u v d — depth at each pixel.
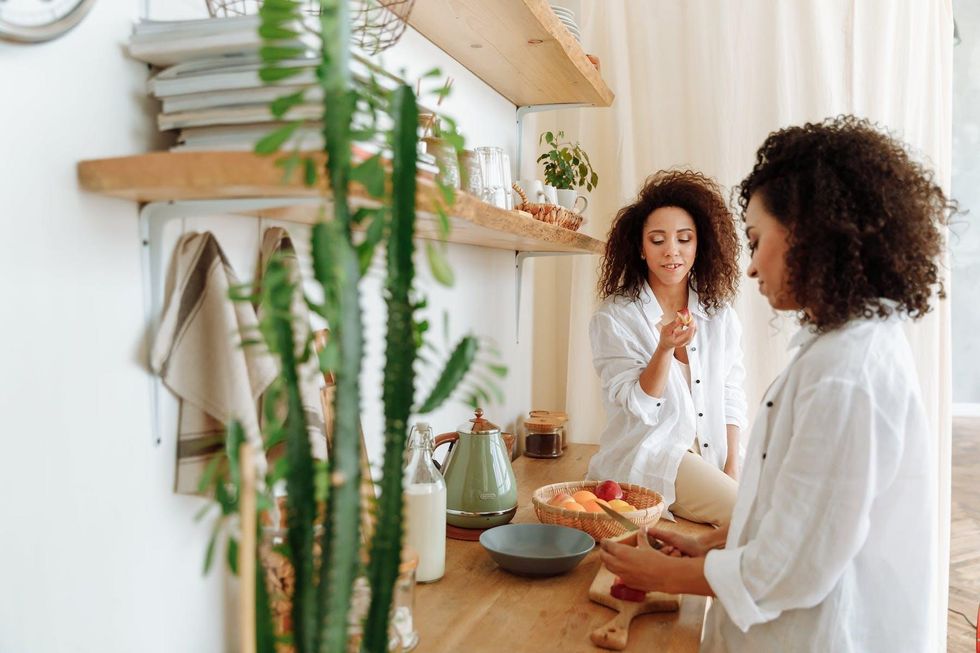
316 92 0.79
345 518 0.59
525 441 2.35
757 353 2.51
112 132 0.86
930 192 1.13
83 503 0.84
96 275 0.85
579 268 2.62
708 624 1.35
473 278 2.04
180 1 0.98
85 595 0.85
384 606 0.65
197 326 0.95
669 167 2.60
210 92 0.85
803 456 1.02
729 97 2.49
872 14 2.39
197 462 0.97
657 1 2.59
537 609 1.20
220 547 1.06
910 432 1.04
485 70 1.97
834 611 1.06
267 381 1.00
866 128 1.14
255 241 1.15
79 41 0.82
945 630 2.42
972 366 3.27
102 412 0.86
